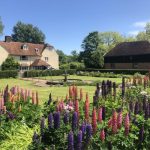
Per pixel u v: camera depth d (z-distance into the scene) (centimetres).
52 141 778
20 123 991
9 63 7369
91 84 3753
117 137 784
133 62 8456
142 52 8331
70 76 6469
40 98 2344
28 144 827
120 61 8725
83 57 11094
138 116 897
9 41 8488
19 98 1155
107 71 7388
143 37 10656
